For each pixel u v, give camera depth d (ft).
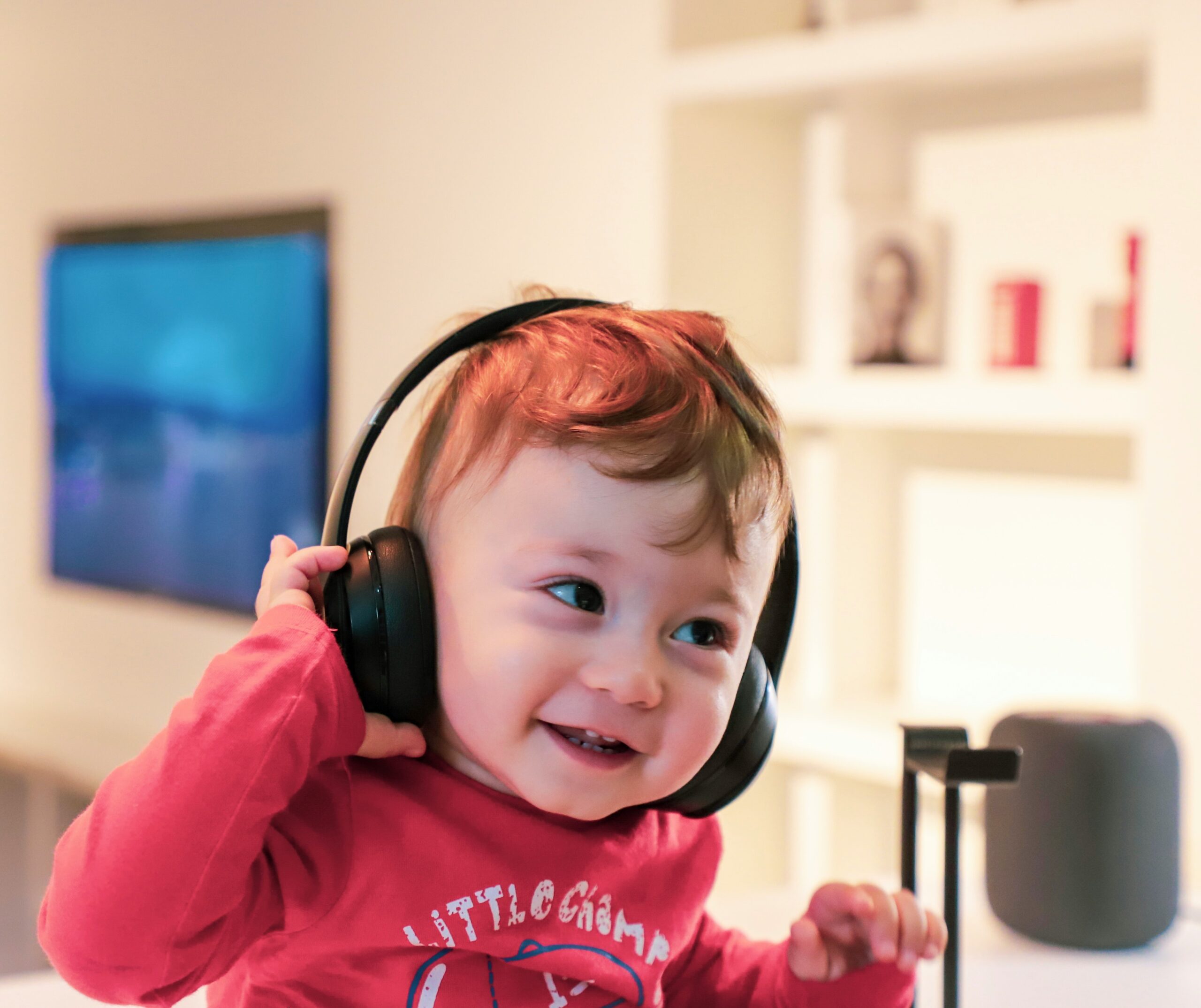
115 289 11.62
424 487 2.12
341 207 9.34
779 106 6.95
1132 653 6.32
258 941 2.04
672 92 6.95
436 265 8.63
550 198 7.78
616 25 7.32
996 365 6.21
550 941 2.08
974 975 2.96
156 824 1.76
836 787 6.74
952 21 5.83
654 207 7.06
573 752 1.94
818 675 6.95
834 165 6.98
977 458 6.84
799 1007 2.31
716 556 1.98
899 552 7.16
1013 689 6.77
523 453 1.98
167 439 11.22
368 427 2.16
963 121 6.80
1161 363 5.21
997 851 3.25
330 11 9.36
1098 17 5.39
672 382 2.02
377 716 1.99
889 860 6.88
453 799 2.08
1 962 7.86
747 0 7.23
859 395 6.37
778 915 3.18
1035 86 6.37
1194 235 5.10
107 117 11.55
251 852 1.82
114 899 1.75
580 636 1.92
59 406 12.36
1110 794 3.10
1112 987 2.91
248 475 10.41
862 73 6.16
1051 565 6.60
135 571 11.64
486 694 1.94
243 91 10.14
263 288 10.07
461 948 2.03
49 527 12.54
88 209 11.85
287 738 1.84
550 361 2.08
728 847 6.97
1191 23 5.08
